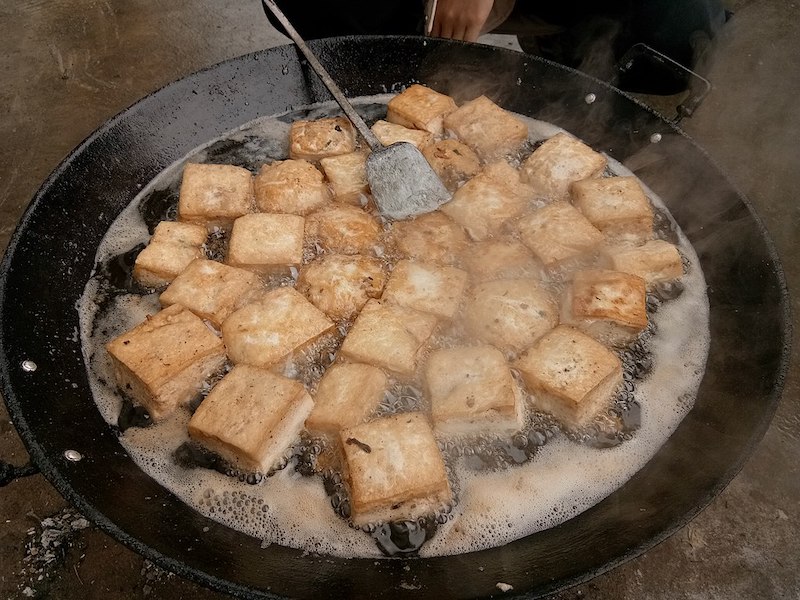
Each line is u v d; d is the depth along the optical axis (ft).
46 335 1.88
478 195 2.16
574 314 1.89
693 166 2.26
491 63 2.60
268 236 2.06
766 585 2.17
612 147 2.52
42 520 2.28
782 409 2.55
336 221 2.11
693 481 1.63
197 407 1.82
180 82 2.38
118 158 2.27
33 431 1.59
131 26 4.00
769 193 3.24
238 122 2.55
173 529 1.59
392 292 1.94
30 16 4.02
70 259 2.06
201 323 1.84
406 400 1.84
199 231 2.12
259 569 1.54
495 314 1.90
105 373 1.90
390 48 2.61
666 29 3.27
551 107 2.62
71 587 2.16
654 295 2.09
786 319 1.79
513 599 1.40
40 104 3.61
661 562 2.20
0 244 3.06
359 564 1.59
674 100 3.71
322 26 3.26
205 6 4.14
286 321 1.86
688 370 1.93
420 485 1.56
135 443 1.76
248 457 1.63
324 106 2.66
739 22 4.07
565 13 3.41
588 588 2.16
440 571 1.57
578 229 2.08
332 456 1.74
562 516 1.67
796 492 2.35
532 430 1.80
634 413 1.84
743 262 2.01
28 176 3.31
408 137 2.39
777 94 3.70
